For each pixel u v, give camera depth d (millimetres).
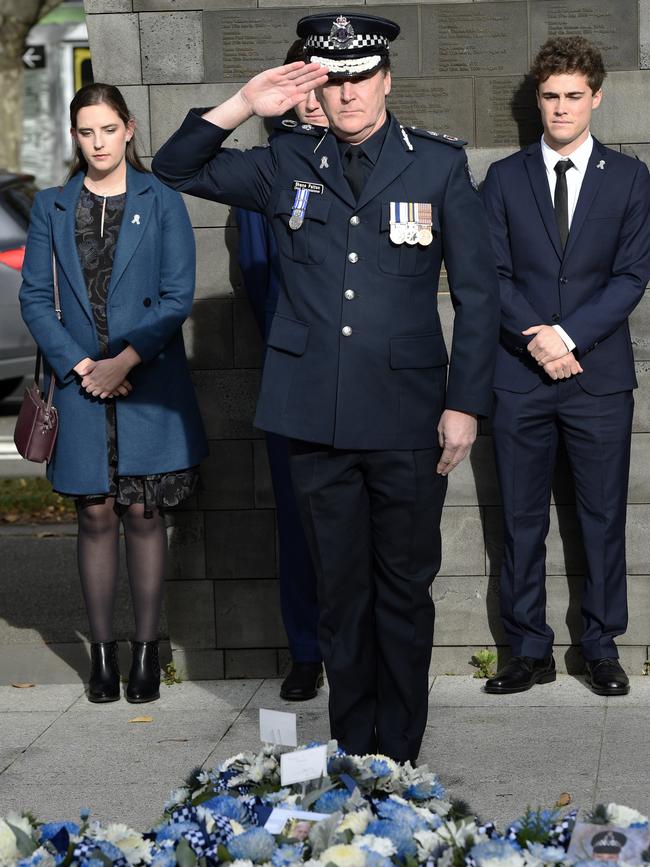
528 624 8656
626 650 8961
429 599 6730
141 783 7219
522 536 8609
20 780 7301
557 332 8266
